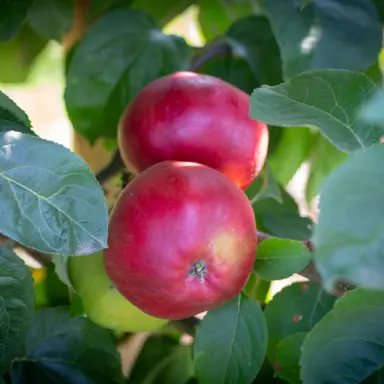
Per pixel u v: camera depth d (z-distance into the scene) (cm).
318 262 44
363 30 65
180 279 55
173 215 55
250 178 63
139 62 69
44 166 52
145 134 61
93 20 74
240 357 60
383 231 43
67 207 52
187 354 71
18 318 60
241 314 60
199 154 61
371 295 52
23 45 77
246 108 62
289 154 75
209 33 81
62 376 66
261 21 72
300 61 64
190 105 60
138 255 55
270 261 59
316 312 66
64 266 64
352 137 54
